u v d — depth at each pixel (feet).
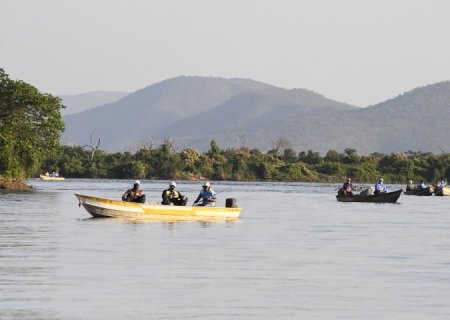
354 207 542.57
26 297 161.89
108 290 170.19
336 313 151.84
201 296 165.58
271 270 201.87
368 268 208.03
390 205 589.73
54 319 143.84
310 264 214.28
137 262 211.00
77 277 185.26
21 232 291.38
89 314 147.95
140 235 285.64
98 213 363.97
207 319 145.69
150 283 179.22
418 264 216.74
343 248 255.09
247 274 194.59
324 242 274.57
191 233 298.56
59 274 189.16
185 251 238.07
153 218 362.12
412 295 169.68
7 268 197.77
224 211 375.25
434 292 173.27
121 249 239.09
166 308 153.89
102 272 192.85
